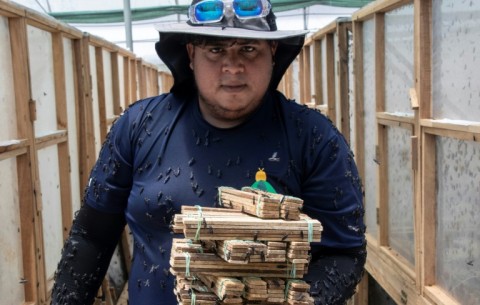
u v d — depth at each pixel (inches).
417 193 104.5
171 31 53.9
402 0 110.4
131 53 255.0
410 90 104.3
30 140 106.0
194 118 58.9
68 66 148.5
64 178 135.6
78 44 154.6
